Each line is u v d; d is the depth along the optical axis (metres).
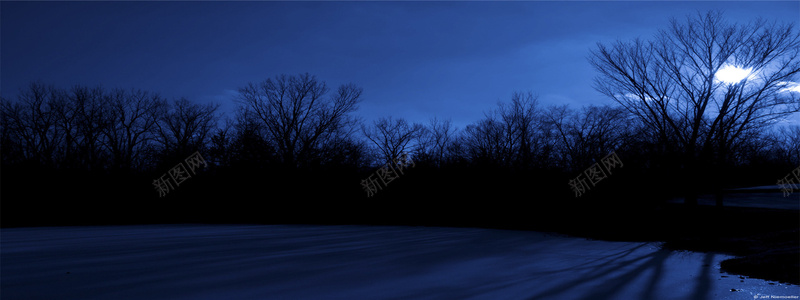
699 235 22.75
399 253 18.34
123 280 12.57
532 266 14.89
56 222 40.06
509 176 41.47
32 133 46.41
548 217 37.00
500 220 39.06
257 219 43.47
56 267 14.88
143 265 15.22
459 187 41.72
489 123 58.09
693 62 25.94
